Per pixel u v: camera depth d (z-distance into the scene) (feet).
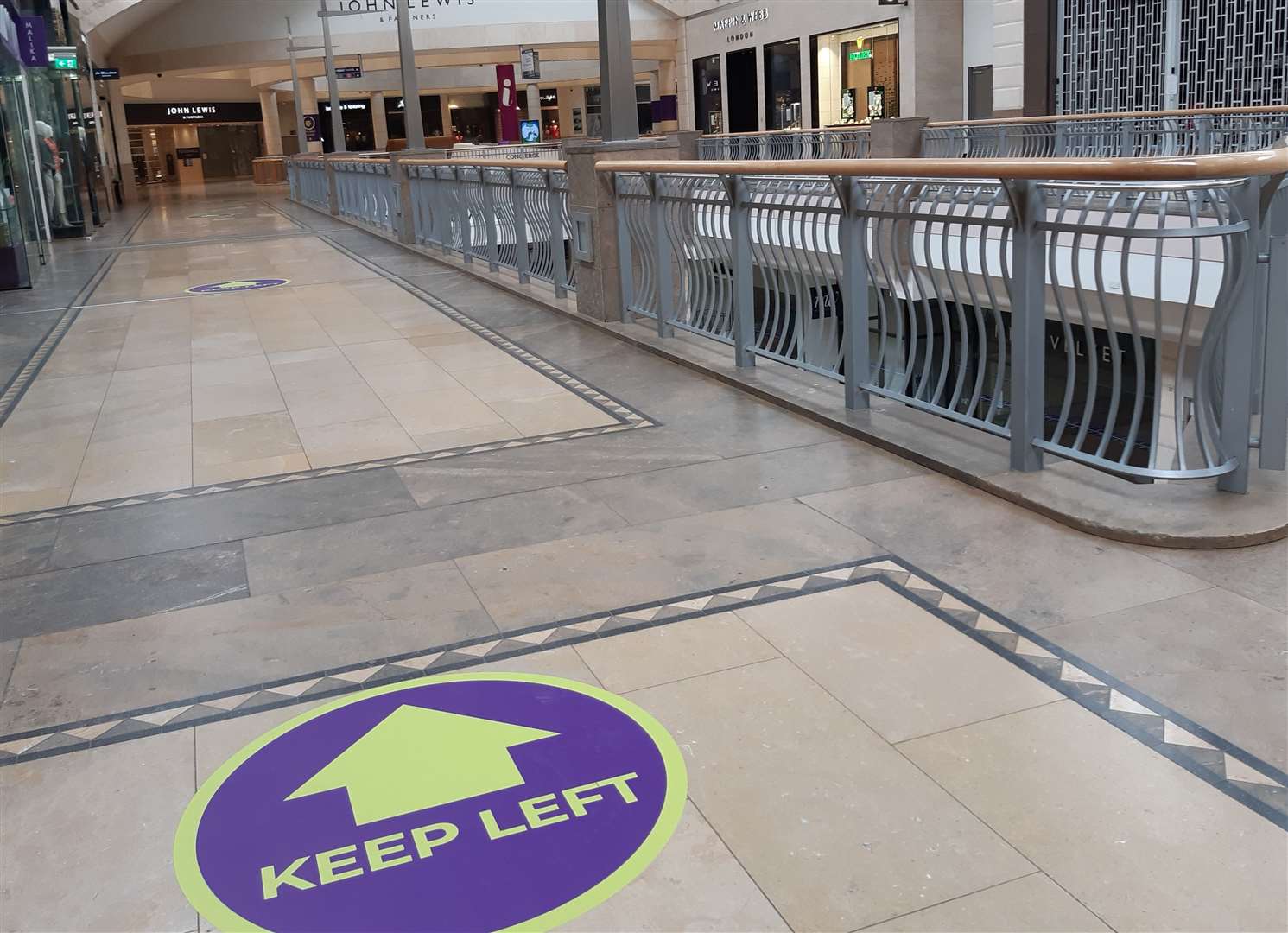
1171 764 7.75
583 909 6.64
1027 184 12.26
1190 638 9.43
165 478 15.79
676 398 18.51
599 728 8.62
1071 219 26.45
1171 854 6.83
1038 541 11.66
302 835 7.52
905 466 14.38
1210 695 8.56
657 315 22.67
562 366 21.47
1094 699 8.61
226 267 42.73
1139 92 47.65
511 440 16.70
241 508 14.32
